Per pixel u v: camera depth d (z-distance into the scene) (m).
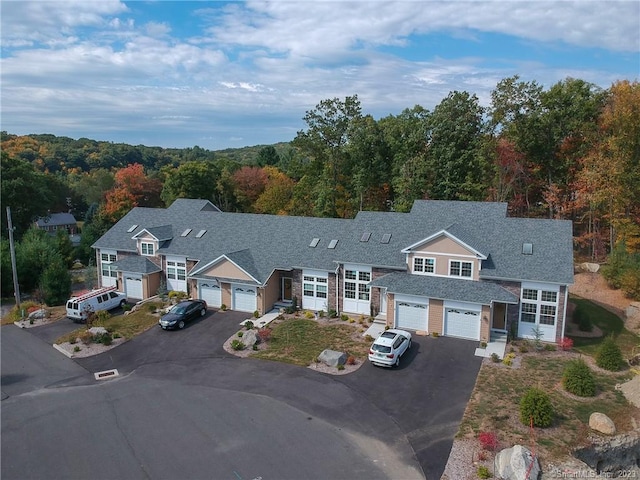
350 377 26.39
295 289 38.28
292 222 42.53
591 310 38.00
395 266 34.72
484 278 32.19
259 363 28.62
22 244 54.12
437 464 18.67
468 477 17.88
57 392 25.66
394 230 38.03
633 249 46.22
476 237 34.88
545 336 31.25
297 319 36.03
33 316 38.47
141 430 21.47
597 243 51.00
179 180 72.00
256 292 37.16
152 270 42.75
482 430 20.89
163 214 48.78
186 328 34.69
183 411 23.14
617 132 46.69
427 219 37.91
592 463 19.95
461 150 54.50
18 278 50.06
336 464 18.77
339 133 63.22
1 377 27.81
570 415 22.09
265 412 22.86
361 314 36.31
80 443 20.50
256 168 87.12
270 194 73.31
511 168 54.09
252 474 18.19
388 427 21.36
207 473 18.28
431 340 31.36
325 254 37.84
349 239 38.59
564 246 32.22
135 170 80.81
